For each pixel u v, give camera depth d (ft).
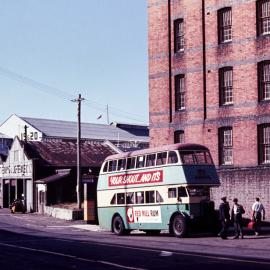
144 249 76.18
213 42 138.10
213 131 136.77
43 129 289.53
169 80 147.64
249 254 67.15
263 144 127.65
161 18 150.51
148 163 108.06
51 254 72.28
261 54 128.57
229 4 135.23
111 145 243.60
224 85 136.05
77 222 157.48
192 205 98.32
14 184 226.58
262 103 127.75
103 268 57.00
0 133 302.86
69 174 205.87
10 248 82.12
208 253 69.00
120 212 113.91
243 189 126.31
